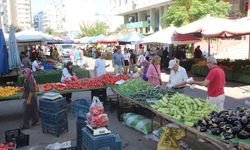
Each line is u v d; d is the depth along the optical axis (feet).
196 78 71.10
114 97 39.93
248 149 15.76
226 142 16.57
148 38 76.74
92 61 133.69
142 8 174.40
